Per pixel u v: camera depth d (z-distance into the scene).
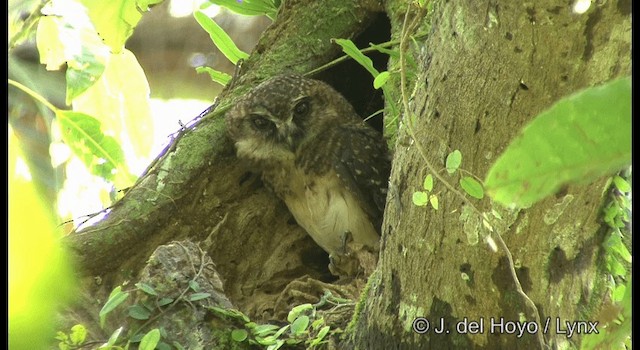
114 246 6.61
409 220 4.77
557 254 4.54
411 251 4.82
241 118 7.39
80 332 5.43
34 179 4.29
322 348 5.53
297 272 7.65
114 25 7.06
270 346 5.48
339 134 7.54
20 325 2.40
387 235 5.01
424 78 4.65
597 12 3.89
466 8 4.24
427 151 4.58
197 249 6.20
